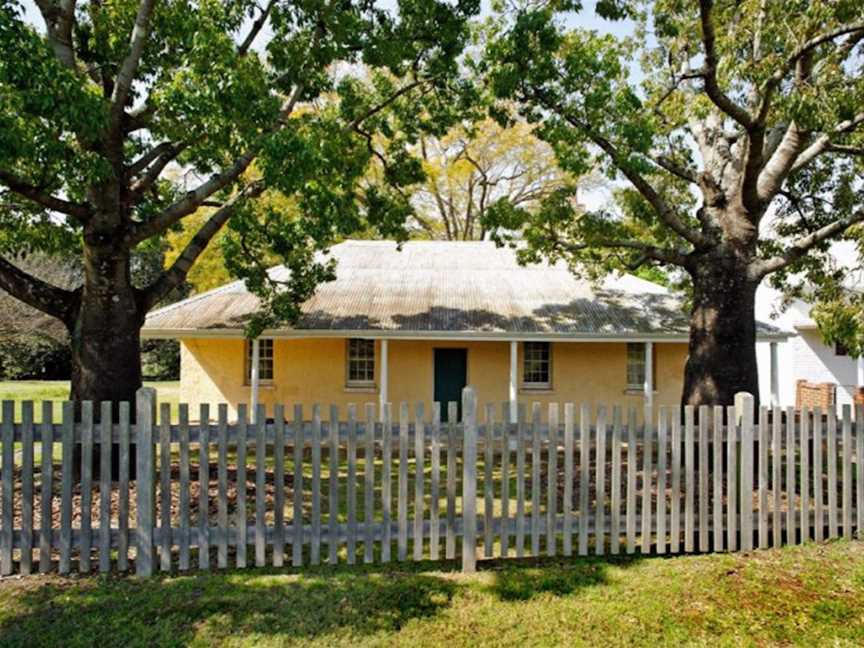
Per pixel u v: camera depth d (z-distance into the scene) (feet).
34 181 24.68
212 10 26.18
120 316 25.70
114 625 13.84
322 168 27.73
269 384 48.93
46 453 16.37
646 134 27.68
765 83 23.06
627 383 49.83
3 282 25.34
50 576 16.28
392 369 49.37
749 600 15.43
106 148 24.72
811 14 20.54
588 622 14.33
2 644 13.00
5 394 68.08
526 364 50.24
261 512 16.83
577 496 24.91
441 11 30.42
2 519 16.33
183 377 49.21
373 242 59.47
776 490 18.72
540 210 35.06
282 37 29.50
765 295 68.64
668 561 17.83
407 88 34.55
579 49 27.89
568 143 28.99
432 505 17.31
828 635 13.88
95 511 21.35
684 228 30.32
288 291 40.11
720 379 28.94
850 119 25.68
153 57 28.76
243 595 15.34
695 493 23.36
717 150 32.45
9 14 18.39
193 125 23.59
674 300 48.98
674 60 33.83
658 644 13.47
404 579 16.44
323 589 15.74
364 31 30.60
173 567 17.12
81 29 28.14
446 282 51.49
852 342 29.17
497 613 14.69
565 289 50.85
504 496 17.72
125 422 16.46
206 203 35.45
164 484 16.63
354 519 17.15
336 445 17.07
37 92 18.07
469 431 17.26
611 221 34.78
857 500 19.52
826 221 35.83
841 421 19.42
